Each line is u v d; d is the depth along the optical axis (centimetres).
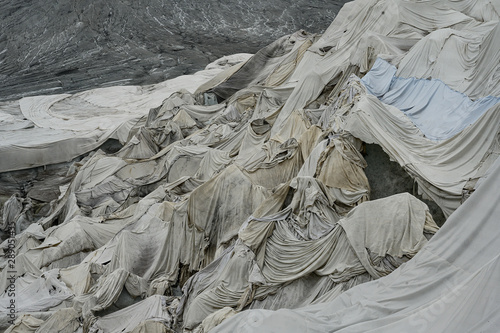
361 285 1145
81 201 2480
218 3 5634
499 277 934
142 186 2472
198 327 1292
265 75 3088
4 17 5325
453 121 1585
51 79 4566
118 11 5416
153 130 2872
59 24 5262
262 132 2267
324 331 1052
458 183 1369
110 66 4753
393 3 2320
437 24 2195
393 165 1531
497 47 1636
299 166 1800
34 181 3039
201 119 2959
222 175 1753
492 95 1557
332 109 1903
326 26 5325
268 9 5578
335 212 1460
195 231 1762
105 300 1661
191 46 5053
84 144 3158
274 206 1486
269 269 1383
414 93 1806
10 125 3403
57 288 1905
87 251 2167
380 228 1250
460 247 1041
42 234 2328
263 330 1062
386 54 2052
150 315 1530
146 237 1925
